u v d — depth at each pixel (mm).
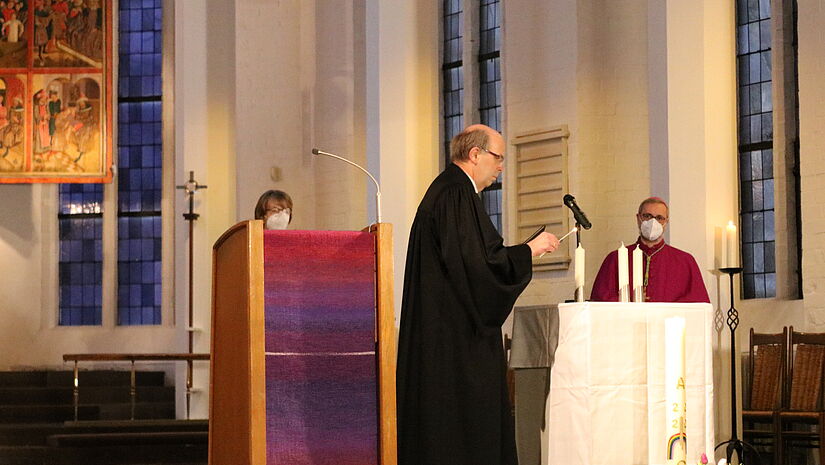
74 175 16016
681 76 10758
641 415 5926
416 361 5914
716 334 10312
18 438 12922
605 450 5844
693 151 10648
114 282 17094
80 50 16109
